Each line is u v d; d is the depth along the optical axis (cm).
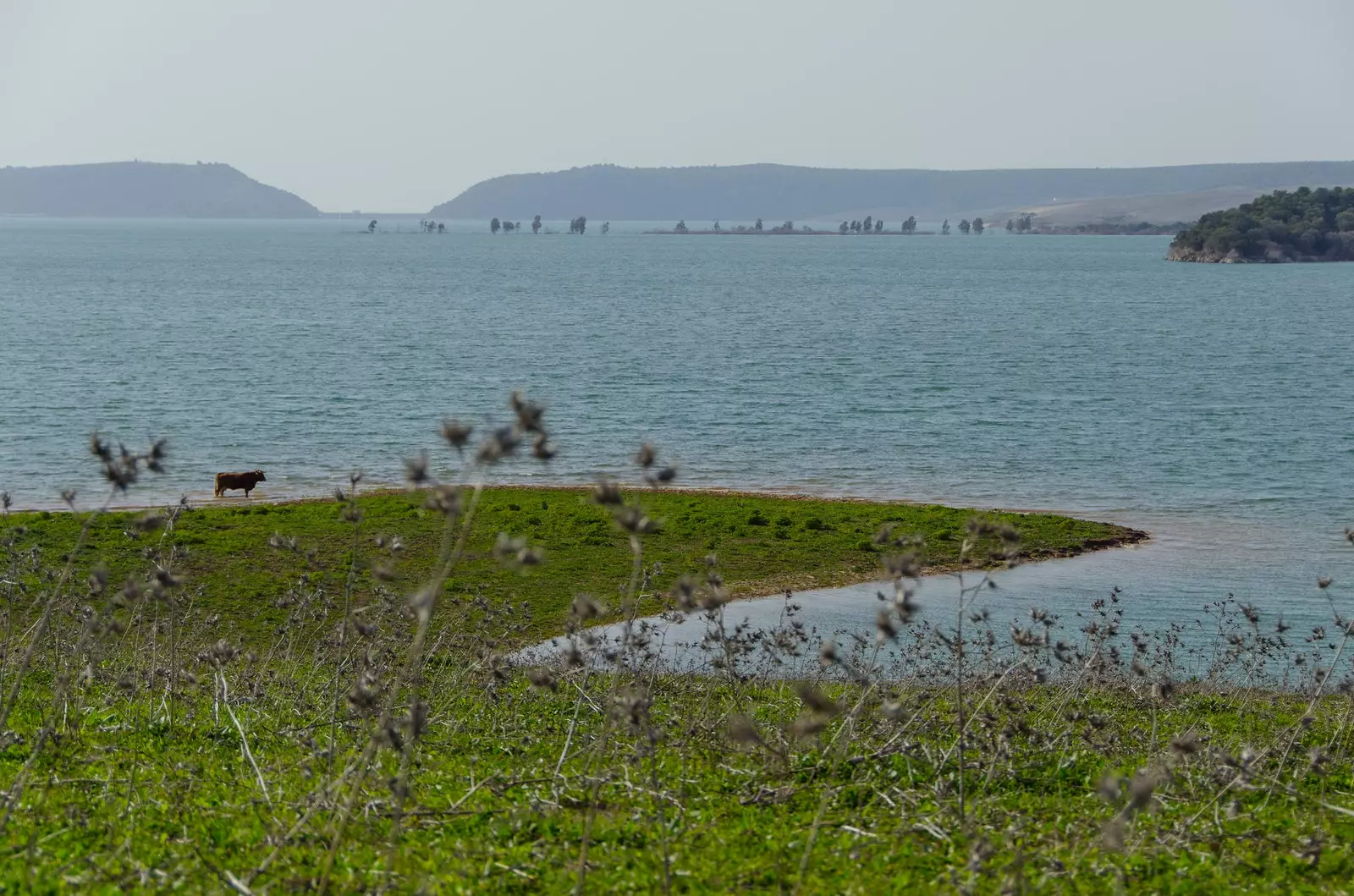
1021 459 8431
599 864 1283
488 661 2097
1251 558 5528
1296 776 1734
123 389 11262
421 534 5391
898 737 1652
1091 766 1794
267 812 1445
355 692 1087
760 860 1308
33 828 1319
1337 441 9225
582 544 5325
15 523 5022
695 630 3897
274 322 19038
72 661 2055
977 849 1136
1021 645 1355
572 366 13850
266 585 4369
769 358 14788
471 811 1454
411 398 11138
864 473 7875
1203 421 10181
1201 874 1323
